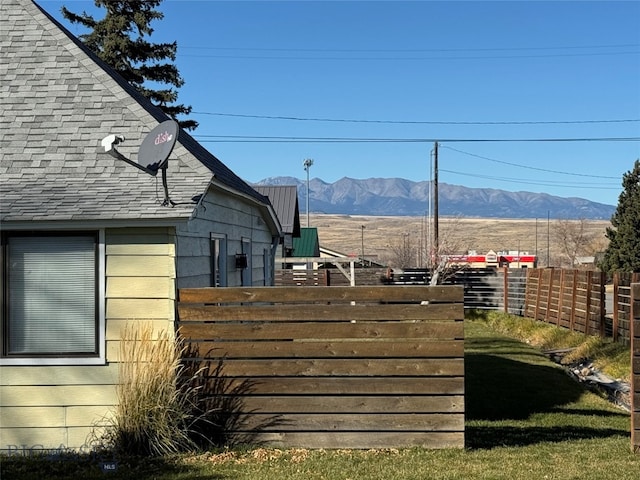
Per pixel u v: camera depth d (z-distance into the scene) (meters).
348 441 6.99
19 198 7.12
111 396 7.00
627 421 9.30
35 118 8.35
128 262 7.03
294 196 30.52
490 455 6.77
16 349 7.12
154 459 6.47
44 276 7.12
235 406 7.01
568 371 14.01
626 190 36.22
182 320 7.05
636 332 7.05
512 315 24.27
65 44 9.02
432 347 6.96
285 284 26.55
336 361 6.99
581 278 17.75
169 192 7.33
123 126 8.25
